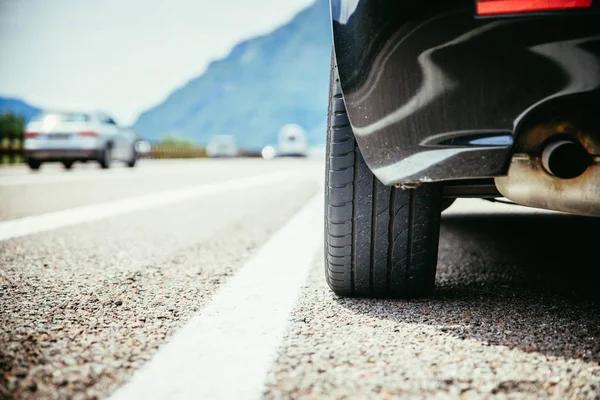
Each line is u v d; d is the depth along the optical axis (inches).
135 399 32.9
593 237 100.3
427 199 52.6
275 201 169.9
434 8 37.6
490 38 37.2
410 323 47.9
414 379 35.6
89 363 38.3
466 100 38.7
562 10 36.3
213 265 74.9
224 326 47.2
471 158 39.7
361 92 42.8
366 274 54.9
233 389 34.3
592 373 36.6
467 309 52.6
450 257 82.9
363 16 40.3
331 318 49.6
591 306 53.9
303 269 72.5
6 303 53.9
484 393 33.5
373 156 44.5
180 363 38.6
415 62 39.2
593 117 38.1
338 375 36.3
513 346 41.8
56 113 369.1
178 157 946.1
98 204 156.4
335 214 53.6
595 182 39.2
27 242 91.3
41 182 243.8
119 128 406.6
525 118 38.3
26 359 38.7
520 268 74.3
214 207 151.9
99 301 55.2
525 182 43.1
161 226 113.9
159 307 53.2
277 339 43.7
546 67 37.1
